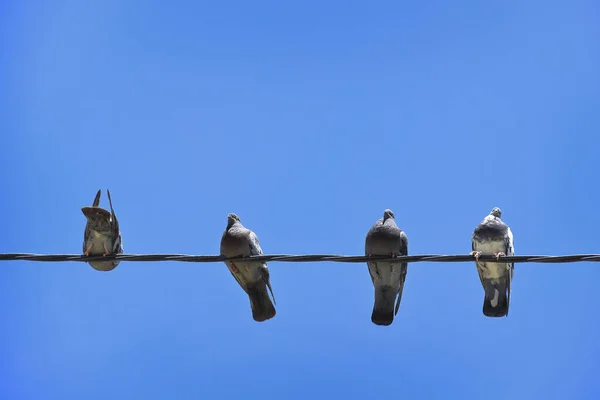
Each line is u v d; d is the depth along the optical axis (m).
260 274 14.33
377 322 14.62
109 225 13.60
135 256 12.52
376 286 14.75
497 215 15.20
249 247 14.21
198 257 12.45
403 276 14.66
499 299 14.69
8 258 12.48
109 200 13.48
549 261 11.48
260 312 14.53
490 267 14.63
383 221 14.76
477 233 14.72
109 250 13.73
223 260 12.41
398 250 14.42
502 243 14.52
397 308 14.57
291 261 12.26
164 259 12.46
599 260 11.25
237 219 14.74
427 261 12.01
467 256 11.88
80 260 12.54
